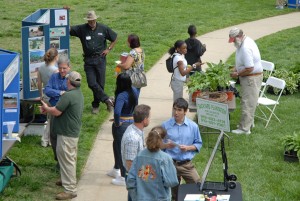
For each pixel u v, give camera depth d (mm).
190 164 12672
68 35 18969
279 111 19312
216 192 11477
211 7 36875
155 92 21031
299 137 15703
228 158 15734
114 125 13859
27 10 35094
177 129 12539
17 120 14367
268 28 31984
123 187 14289
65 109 13242
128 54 16688
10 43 28016
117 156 14266
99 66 18844
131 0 38688
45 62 15836
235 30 16750
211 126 12141
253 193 13938
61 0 38219
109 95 20641
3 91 13148
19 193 13766
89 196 13859
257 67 16953
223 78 16594
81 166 15242
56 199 13586
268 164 15406
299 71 22328
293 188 14188
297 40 29469
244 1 39031
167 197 10969
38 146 16266
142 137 12016
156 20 33125
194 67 17406
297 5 37000
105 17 33719
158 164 10797
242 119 17297
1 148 13141
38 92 16500
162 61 25141
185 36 29562
